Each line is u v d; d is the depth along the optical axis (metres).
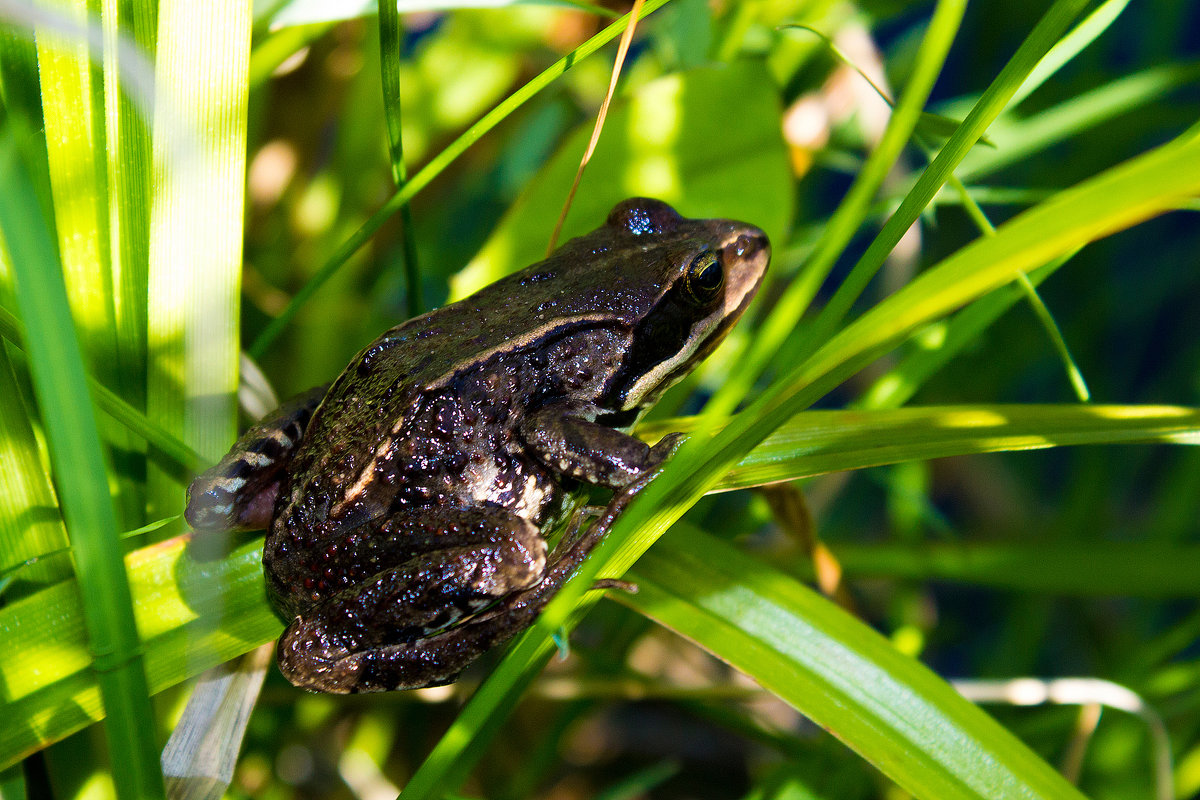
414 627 0.29
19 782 0.29
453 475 0.30
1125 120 0.36
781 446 0.30
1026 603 0.35
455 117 0.36
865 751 0.29
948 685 0.29
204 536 0.30
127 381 0.30
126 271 0.30
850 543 0.33
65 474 0.27
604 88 0.36
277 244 0.36
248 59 0.29
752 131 0.32
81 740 0.30
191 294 0.30
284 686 0.32
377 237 0.36
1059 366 0.39
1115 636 0.36
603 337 0.31
